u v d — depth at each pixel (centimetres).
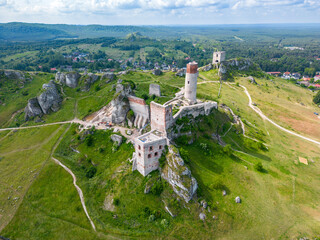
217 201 5866
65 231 5456
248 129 10181
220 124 9538
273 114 12519
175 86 14238
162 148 6569
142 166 6362
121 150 7681
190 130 7938
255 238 5119
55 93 11519
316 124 11638
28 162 7900
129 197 6006
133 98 8819
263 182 6650
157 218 5500
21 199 6394
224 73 17912
